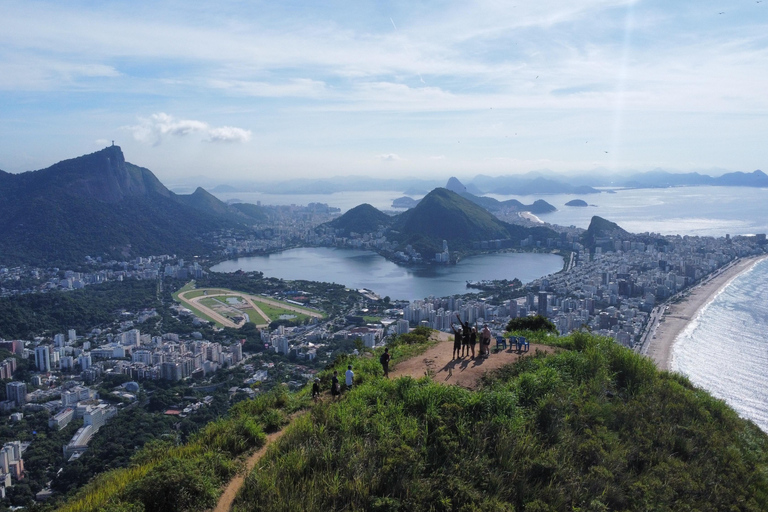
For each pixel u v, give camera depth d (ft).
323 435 49.47
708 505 45.65
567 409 53.88
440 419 49.24
